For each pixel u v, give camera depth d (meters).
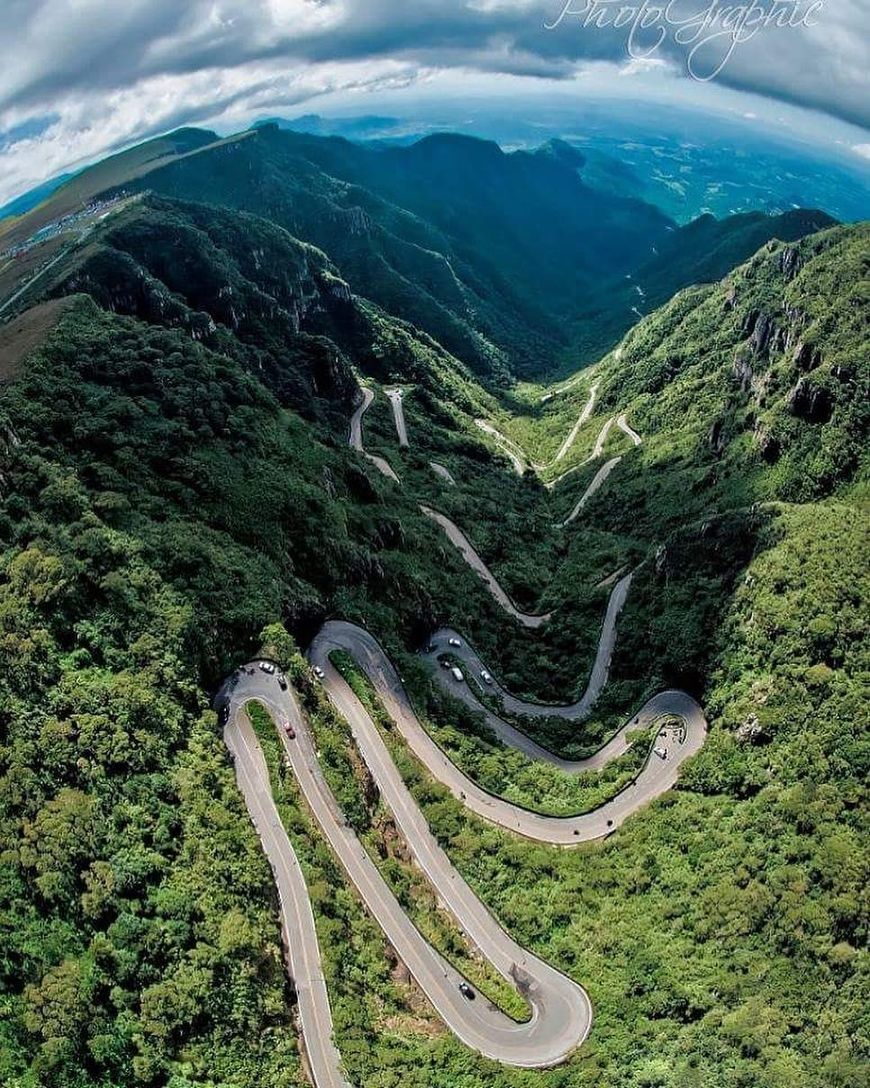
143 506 169.88
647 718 179.50
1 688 117.69
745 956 119.62
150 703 130.00
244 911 113.31
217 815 121.81
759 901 125.56
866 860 124.06
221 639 154.25
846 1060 100.00
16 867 101.75
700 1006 115.06
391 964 120.56
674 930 129.50
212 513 178.88
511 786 160.12
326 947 114.56
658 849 146.50
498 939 129.38
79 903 102.06
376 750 154.38
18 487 156.88
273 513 186.50
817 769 143.75
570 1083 106.56
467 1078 106.94
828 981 111.88
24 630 127.19
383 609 189.00
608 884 140.88
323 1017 108.06
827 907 120.00
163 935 103.38
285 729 146.62
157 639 141.75
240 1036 99.88
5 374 189.88
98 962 97.81
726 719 165.50
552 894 137.88
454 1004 118.19
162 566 155.25
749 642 174.50
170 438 188.50
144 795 117.31
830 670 158.00
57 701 121.69
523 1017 117.06
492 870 139.12
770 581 179.38
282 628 160.00
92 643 134.12
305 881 123.12
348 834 134.50
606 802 160.25
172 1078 92.56
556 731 180.00
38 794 109.12
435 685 178.12
